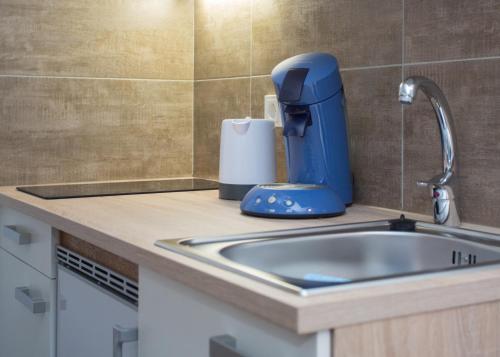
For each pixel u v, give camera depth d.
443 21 1.54
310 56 1.69
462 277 1.00
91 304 1.55
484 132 1.46
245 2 2.19
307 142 1.69
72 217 1.58
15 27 2.18
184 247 1.20
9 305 2.07
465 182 1.51
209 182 2.31
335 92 1.67
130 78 2.35
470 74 1.48
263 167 1.88
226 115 2.30
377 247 1.42
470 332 1.00
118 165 2.35
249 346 0.99
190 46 2.45
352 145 1.81
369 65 1.74
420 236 1.40
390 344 0.93
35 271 1.85
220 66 2.32
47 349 1.79
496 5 1.42
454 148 1.44
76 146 2.29
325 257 1.37
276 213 1.54
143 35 2.37
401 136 1.66
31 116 2.22
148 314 1.26
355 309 0.89
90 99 2.30
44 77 2.23
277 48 2.06
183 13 2.43
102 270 1.49
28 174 2.23
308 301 0.87
